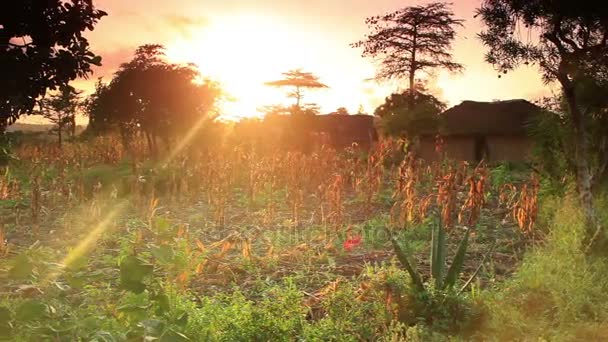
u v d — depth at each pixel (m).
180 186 16.50
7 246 10.41
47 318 4.43
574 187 13.46
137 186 15.34
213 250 10.23
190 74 32.97
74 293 6.86
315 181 17.30
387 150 17.72
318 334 6.12
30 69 5.65
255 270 8.96
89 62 5.91
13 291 7.20
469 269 9.27
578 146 10.59
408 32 49.84
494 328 6.38
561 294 7.09
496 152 39.06
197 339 5.64
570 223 10.68
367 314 6.71
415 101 49.19
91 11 5.84
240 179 18.39
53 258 4.91
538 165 15.34
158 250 5.21
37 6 5.59
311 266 9.30
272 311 6.38
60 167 20.16
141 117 32.31
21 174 20.80
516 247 10.95
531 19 10.30
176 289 6.57
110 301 6.35
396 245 7.10
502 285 7.81
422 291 6.86
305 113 41.78
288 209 14.85
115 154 26.20
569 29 10.28
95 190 14.89
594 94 10.74
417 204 13.39
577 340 6.17
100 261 9.13
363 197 15.09
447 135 39.91
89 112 34.53
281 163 17.86
